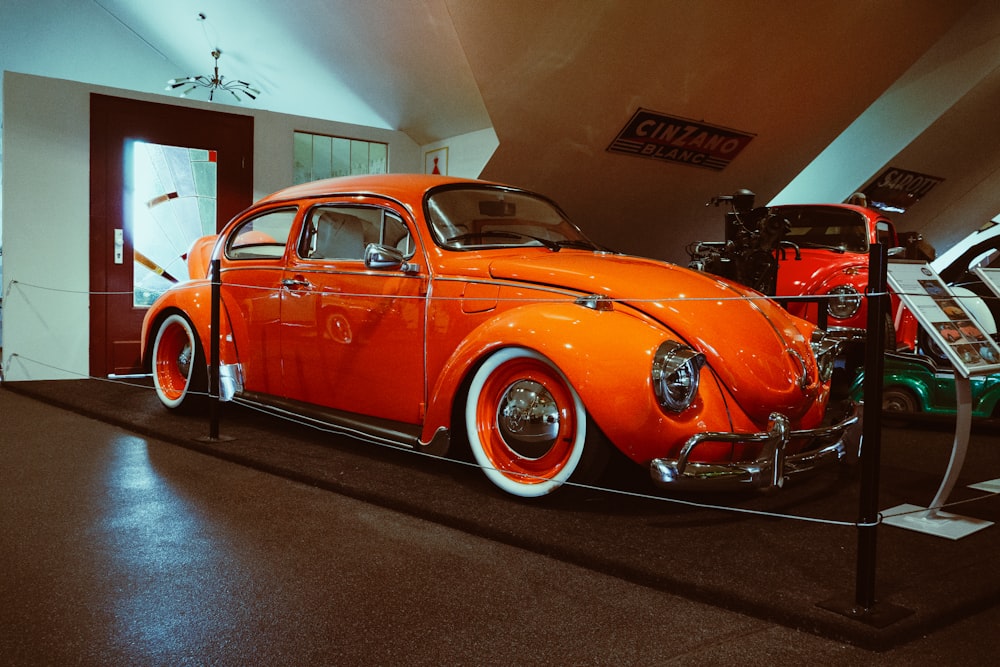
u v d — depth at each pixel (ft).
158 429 13.17
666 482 8.14
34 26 29.84
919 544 8.09
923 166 37.78
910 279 8.05
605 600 6.77
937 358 14.87
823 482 10.78
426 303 10.43
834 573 7.12
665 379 8.26
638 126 24.76
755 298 10.34
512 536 8.14
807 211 23.82
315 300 11.90
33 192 18.98
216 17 25.85
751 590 6.63
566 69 21.35
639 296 9.18
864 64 27.48
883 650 5.84
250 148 21.13
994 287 9.37
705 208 30.68
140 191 20.07
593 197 27.09
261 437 12.78
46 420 14.58
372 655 5.68
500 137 22.43
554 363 8.66
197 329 13.70
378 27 20.84
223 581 7.02
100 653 5.62
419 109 23.71
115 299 19.95
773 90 26.30
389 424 10.82
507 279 9.91
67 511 9.00
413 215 11.02
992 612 6.62
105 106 19.58
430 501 9.22
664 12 21.03
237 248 13.92
